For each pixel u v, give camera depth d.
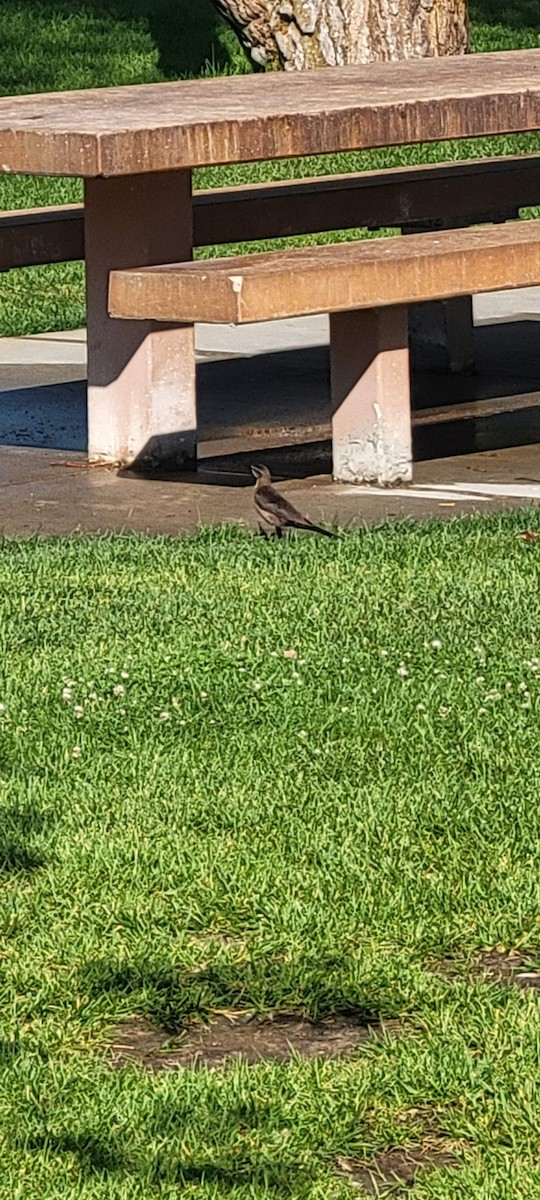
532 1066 4.25
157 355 10.34
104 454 10.59
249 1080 4.25
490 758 5.91
